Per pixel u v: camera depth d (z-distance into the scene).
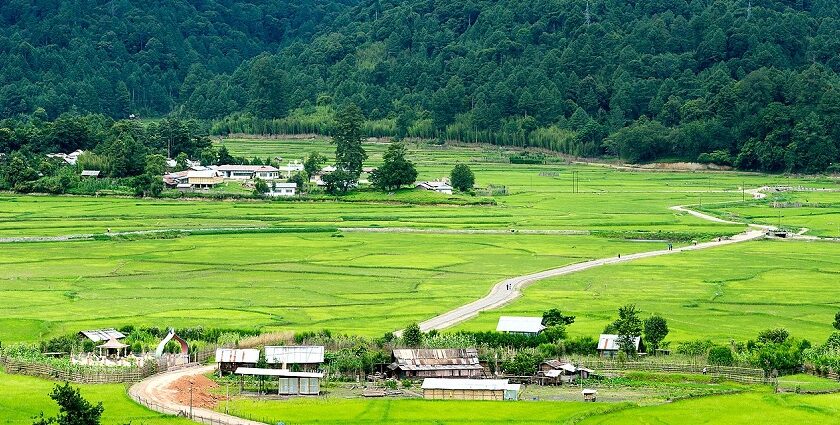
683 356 178.25
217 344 181.88
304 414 145.00
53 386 155.75
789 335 188.00
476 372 169.50
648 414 146.00
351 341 181.75
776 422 142.12
